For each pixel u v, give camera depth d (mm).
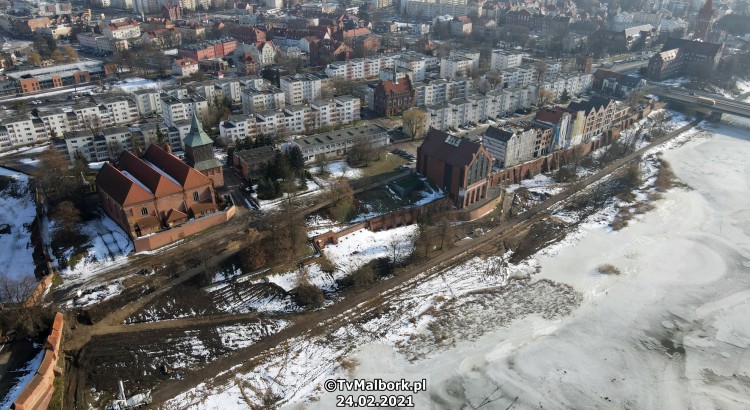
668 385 135500
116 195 171000
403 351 141875
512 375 135875
